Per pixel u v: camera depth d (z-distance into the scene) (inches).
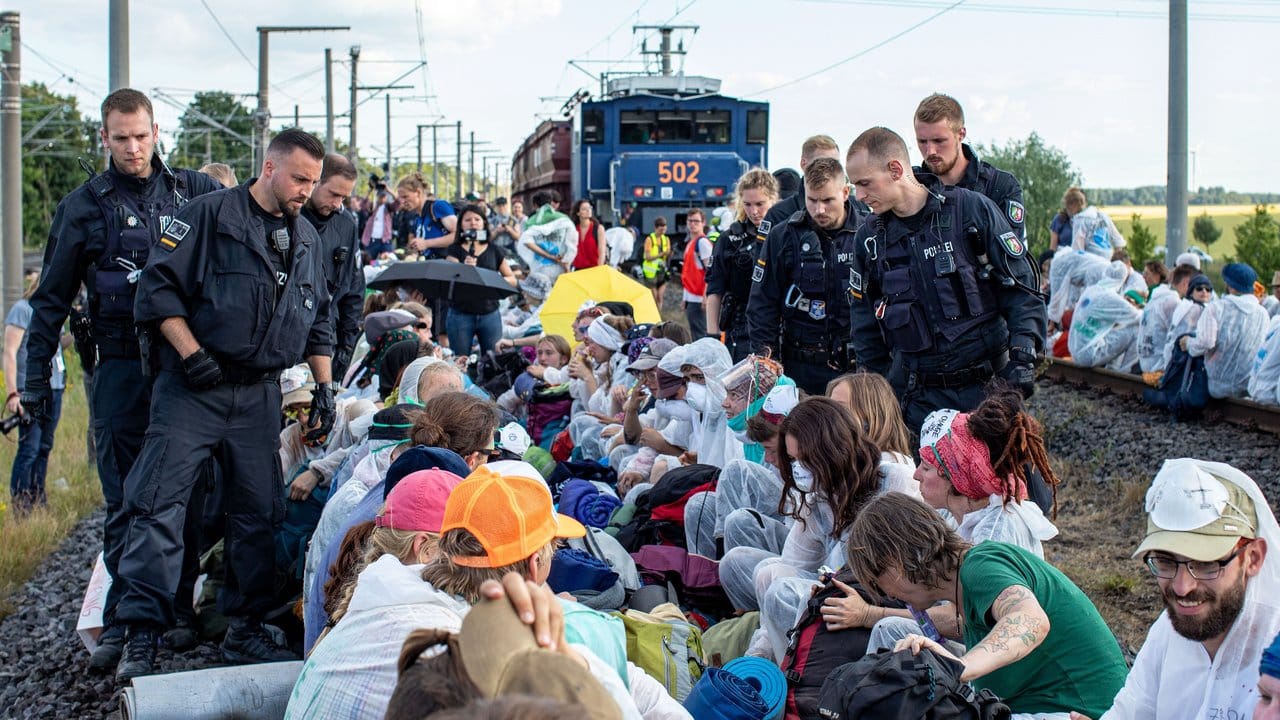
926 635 149.2
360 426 245.1
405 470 164.4
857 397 187.3
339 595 151.9
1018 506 160.1
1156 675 121.1
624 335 349.1
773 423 200.5
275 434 225.1
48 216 2509.8
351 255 285.4
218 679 165.5
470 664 78.3
